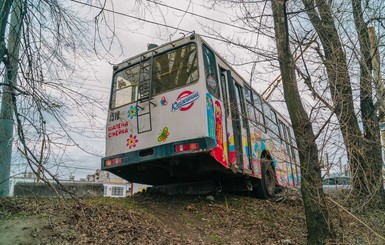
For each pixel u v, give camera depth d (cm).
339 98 483
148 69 722
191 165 675
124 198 760
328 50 544
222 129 687
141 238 475
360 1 580
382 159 552
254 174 828
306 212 497
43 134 489
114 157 698
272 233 614
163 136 648
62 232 439
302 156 508
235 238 564
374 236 527
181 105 646
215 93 693
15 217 463
